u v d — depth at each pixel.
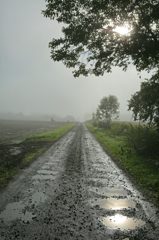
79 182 6.12
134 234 3.32
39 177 6.54
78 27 7.21
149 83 9.49
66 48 7.77
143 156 9.32
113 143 14.68
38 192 5.19
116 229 3.47
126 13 6.99
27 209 4.18
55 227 3.47
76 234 3.27
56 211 4.11
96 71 8.38
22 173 7.00
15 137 19.48
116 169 7.88
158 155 8.57
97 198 4.88
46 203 4.50
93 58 7.92
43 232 3.31
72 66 8.38
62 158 9.68
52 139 17.52
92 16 7.27
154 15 6.31
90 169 7.75
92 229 3.44
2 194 5.04
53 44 7.69
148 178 6.43
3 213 4.00
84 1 6.75
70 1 6.70
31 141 16.16
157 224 3.67
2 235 3.22
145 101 9.48
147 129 9.86
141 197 5.02
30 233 3.28
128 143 12.61
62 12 7.07
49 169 7.59
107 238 3.19
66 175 6.84
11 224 3.57
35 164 8.38
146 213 4.12
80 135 22.45
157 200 4.78
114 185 5.93
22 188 5.48
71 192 5.24
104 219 3.82
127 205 4.51
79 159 9.55
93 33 7.62
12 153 10.84
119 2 6.52
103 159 9.73
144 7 6.67
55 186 5.68
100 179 6.50
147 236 3.28
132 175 7.06
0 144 14.41
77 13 7.17
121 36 6.95
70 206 4.36
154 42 6.25
